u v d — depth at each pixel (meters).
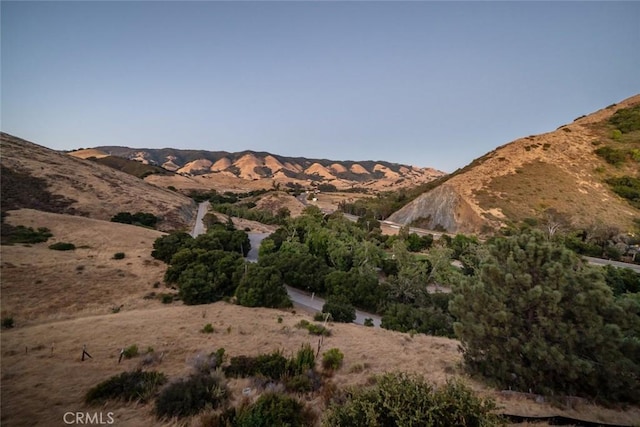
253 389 10.34
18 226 42.50
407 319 26.06
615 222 57.25
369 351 16.28
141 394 9.80
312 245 50.19
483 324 10.96
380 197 141.88
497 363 10.86
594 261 44.81
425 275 38.41
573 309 9.34
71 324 19.69
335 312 26.48
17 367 12.73
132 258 38.47
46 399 9.75
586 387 9.41
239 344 16.81
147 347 15.73
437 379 11.78
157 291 30.64
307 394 10.24
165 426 8.01
